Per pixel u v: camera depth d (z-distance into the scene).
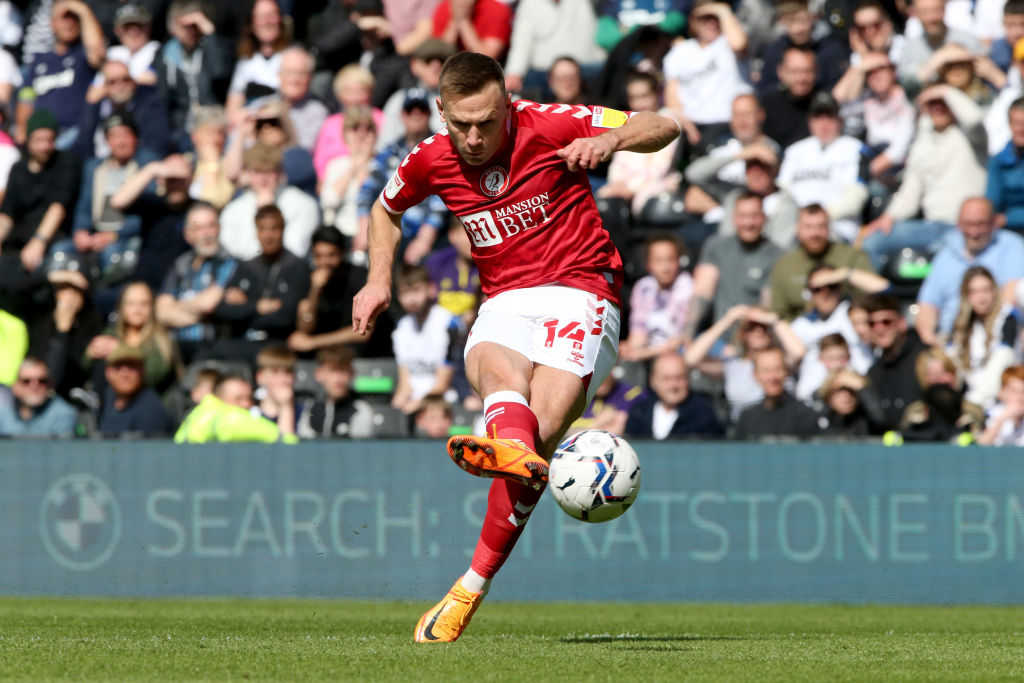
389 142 39.16
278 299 35.34
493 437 12.69
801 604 26.59
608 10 41.09
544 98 39.97
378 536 26.91
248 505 27.19
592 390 14.06
